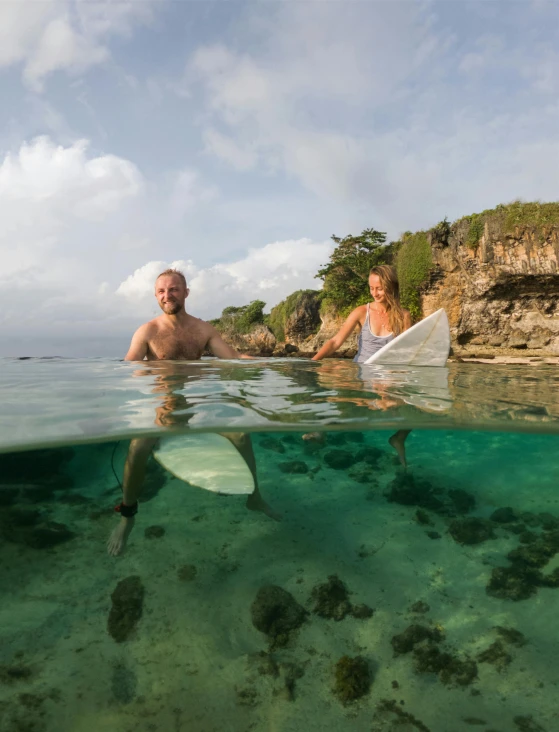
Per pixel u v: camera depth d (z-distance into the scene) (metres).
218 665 1.77
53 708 1.53
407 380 3.91
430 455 4.44
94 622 1.97
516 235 26.83
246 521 2.94
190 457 2.53
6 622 1.94
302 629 1.98
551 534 2.83
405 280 31.25
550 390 3.76
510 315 28.39
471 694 1.64
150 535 2.72
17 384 3.40
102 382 3.50
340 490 3.50
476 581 2.34
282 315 52.12
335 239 36.38
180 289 4.56
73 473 3.70
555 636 1.94
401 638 1.92
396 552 2.61
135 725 1.48
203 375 3.87
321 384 3.55
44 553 2.50
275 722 1.52
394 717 1.55
